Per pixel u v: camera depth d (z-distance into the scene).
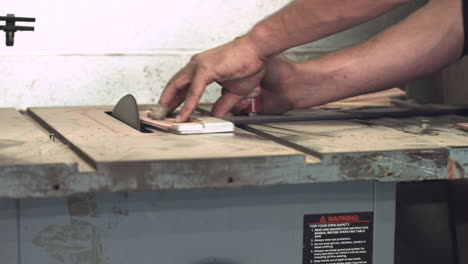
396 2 0.97
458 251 1.23
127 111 1.19
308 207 0.92
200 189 0.87
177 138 0.99
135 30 1.54
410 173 0.89
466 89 1.54
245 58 1.09
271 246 0.92
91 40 1.51
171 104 1.20
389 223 0.96
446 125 1.17
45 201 0.82
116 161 0.77
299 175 0.84
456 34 1.18
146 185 0.78
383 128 1.12
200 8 1.58
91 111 1.35
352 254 0.96
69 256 0.84
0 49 1.44
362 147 0.90
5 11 1.44
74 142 0.93
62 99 1.52
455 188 1.22
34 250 0.83
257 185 0.83
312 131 1.08
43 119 1.21
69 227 0.84
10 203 0.81
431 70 1.22
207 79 1.11
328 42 1.68
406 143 0.94
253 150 0.87
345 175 0.86
